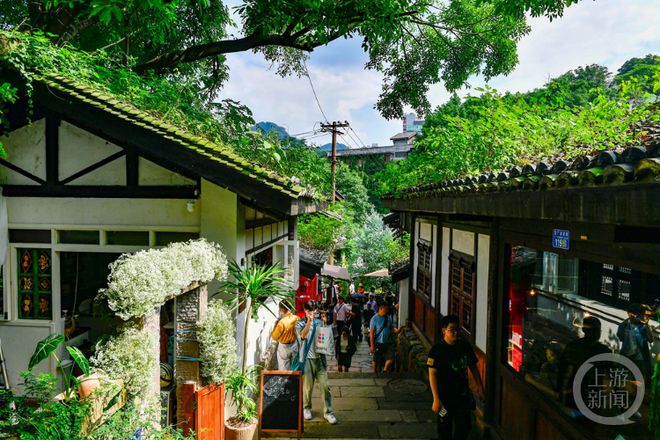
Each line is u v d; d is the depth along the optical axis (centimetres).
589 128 474
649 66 432
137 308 300
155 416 325
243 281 481
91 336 682
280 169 646
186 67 1191
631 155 180
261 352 662
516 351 469
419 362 788
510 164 564
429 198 566
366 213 3384
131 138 491
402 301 1288
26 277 558
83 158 541
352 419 564
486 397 521
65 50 566
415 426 545
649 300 276
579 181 207
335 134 2206
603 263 298
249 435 461
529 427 415
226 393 488
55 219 544
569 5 665
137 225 541
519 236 439
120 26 928
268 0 791
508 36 1220
